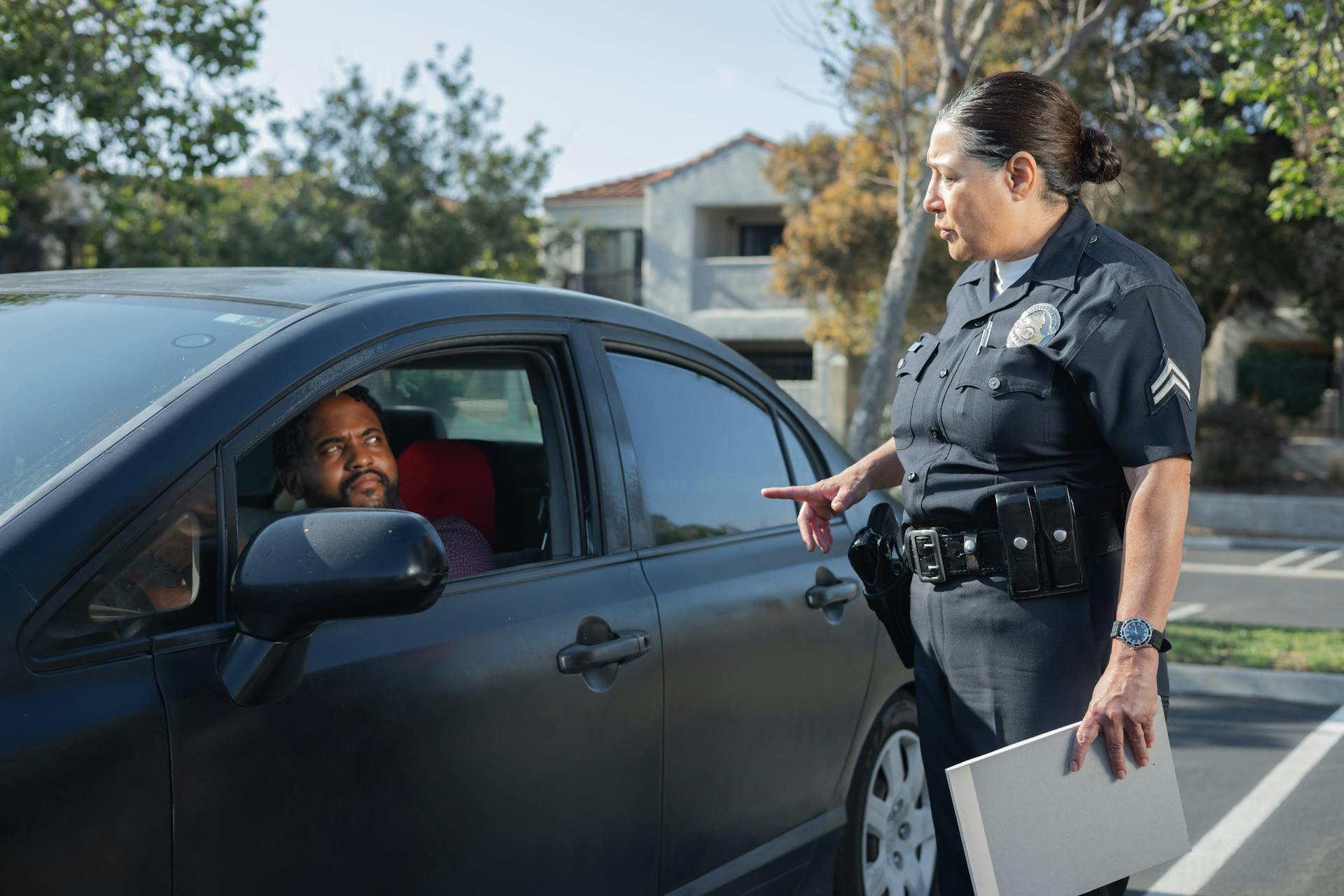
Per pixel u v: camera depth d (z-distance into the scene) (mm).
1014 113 2047
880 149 17047
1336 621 8758
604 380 2469
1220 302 19812
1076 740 1919
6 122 9406
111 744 1490
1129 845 1971
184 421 1689
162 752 1541
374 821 1797
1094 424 2039
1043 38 10297
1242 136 8234
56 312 2100
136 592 1582
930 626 2215
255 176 22094
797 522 2936
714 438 2781
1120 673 1901
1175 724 5637
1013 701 2076
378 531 1634
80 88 9375
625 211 28016
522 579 2166
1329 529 15266
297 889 1692
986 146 2045
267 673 1646
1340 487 17906
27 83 9562
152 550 1604
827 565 2938
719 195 25844
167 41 9844
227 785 1607
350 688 1785
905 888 3160
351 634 1836
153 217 18359
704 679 2436
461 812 1929
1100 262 2037
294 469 2277
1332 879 3711
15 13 9562
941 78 8422
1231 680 6285
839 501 2488
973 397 2082
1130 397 1968
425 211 22141
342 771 1755
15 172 9820
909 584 2340
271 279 2227
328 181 21641
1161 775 2012
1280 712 5879
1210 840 4051
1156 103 16047
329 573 1593
